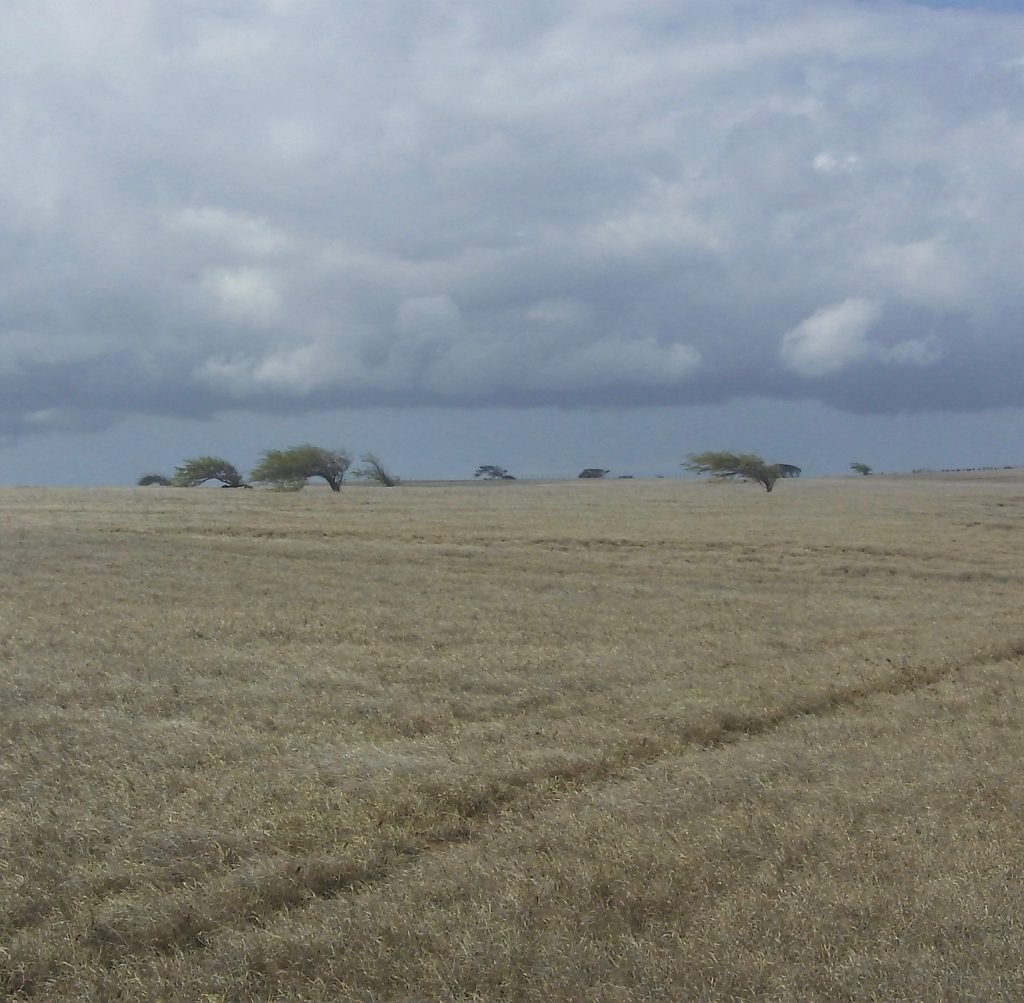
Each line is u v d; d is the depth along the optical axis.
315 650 17.31
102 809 9.57
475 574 28.33
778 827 9.23
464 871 8.34
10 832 8.92
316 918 7.57
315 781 10.46
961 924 7.21
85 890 7.95
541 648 18.02
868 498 57.59
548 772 11.08
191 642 17.53
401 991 6.62
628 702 14.30
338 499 53.66
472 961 6.82
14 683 14.05
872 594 26.59
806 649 18.84
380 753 11.46
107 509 44.06
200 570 26.92
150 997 6.57
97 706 13.33
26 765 10.80
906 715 13.92
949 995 6.34
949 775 10.85
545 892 7.88
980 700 14.88
